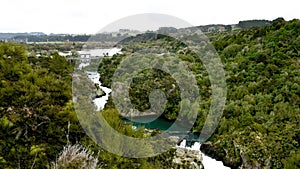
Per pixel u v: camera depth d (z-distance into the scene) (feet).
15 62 46.78
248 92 123.95
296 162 82.38
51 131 39.27
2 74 43.16
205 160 92.89
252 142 94.02
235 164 92.68
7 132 37.27
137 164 43.14
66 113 40.81
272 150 89.66
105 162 39.91
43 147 37.55
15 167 34.86
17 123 38.50
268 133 98.68
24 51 52.37
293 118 103.65
